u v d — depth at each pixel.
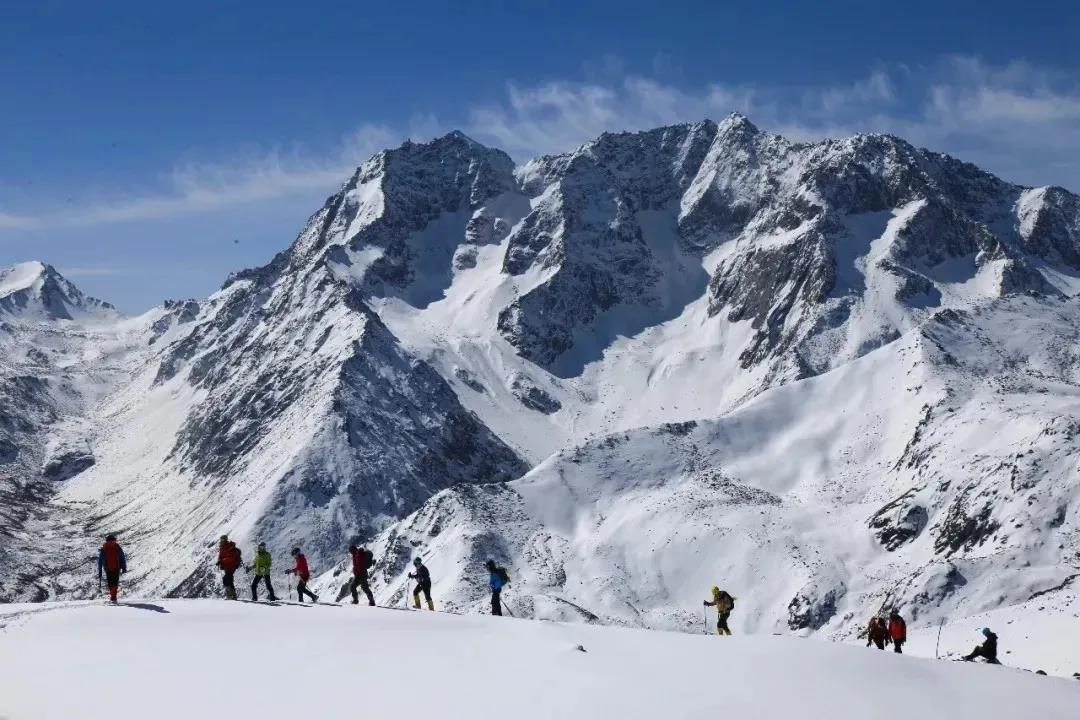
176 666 27.94
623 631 34.22
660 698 25.09
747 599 122.56
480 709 24.19
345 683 26.33
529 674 27.16
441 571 129.38
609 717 23.67
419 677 26.89
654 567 130.75
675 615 120.75
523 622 35.38
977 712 26.16
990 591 99.38
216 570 175.75
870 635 45.97
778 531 134.25
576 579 129.00
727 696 25.41
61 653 29.33
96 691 25.61
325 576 161.38
